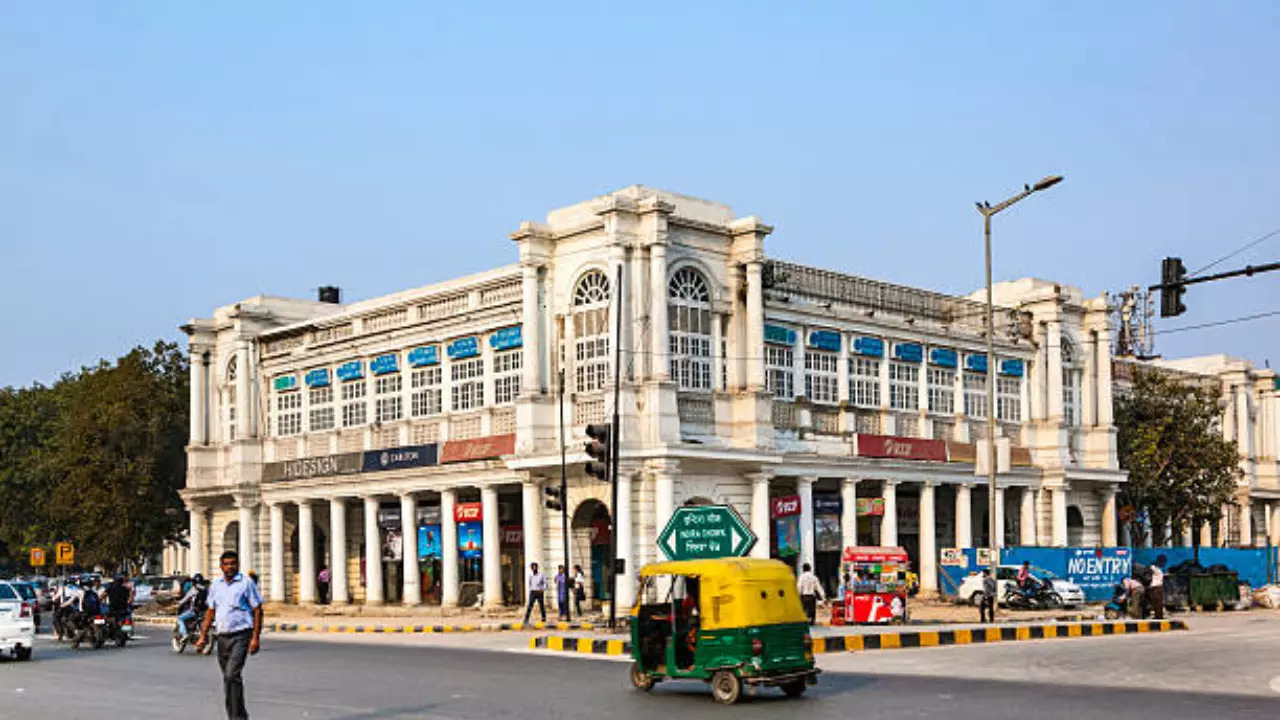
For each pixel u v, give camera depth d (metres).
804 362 47.38
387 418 53.06
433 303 51.19
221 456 60.22
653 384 41.00
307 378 56.44
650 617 20.47
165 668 26.47
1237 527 70.00
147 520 63.19
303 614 51.50
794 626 19.31
